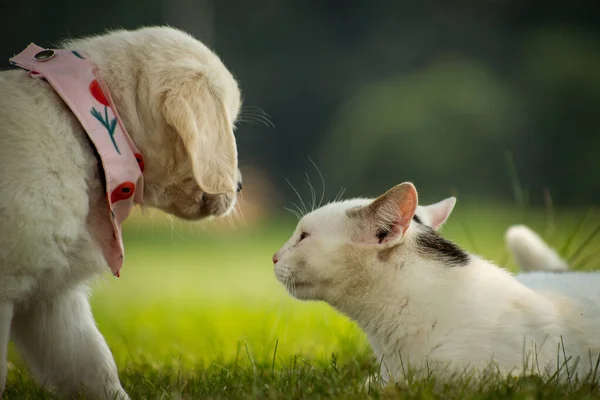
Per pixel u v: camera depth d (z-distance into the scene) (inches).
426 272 223.6
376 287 227.9
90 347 242.2
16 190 202.7
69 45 239.0
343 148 1240.2
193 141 219.5
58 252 210.2
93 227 224.1
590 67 1323.8
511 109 1251.2
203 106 225.9
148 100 228.8
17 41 1350.9
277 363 281.3
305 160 1359.5
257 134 1360.7
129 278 689.0
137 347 353.4
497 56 1408.7
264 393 221.1
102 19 1371.8
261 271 716.7
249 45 1427.2
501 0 1469.0
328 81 1417.3
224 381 241.9
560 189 1186.0
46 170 207.8
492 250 554.3
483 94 1253.1
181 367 275.4
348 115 1282.0
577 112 1262.3
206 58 239.0
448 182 1182.3
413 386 201.2
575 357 215.3
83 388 242.8
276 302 484.1
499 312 214.7
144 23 1386.6
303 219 244.4
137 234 1045.8
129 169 220.4
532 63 1354.6
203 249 909.2
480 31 1454.2
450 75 1283.2
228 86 237.3
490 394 191.9
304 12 1446.9
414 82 1290.6
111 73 229.1
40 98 215.9
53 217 207.2
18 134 207.8
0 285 205.0
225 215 255.4
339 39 1457.9
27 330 237.5
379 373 231.0
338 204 246.4
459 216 910.4
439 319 217.9
